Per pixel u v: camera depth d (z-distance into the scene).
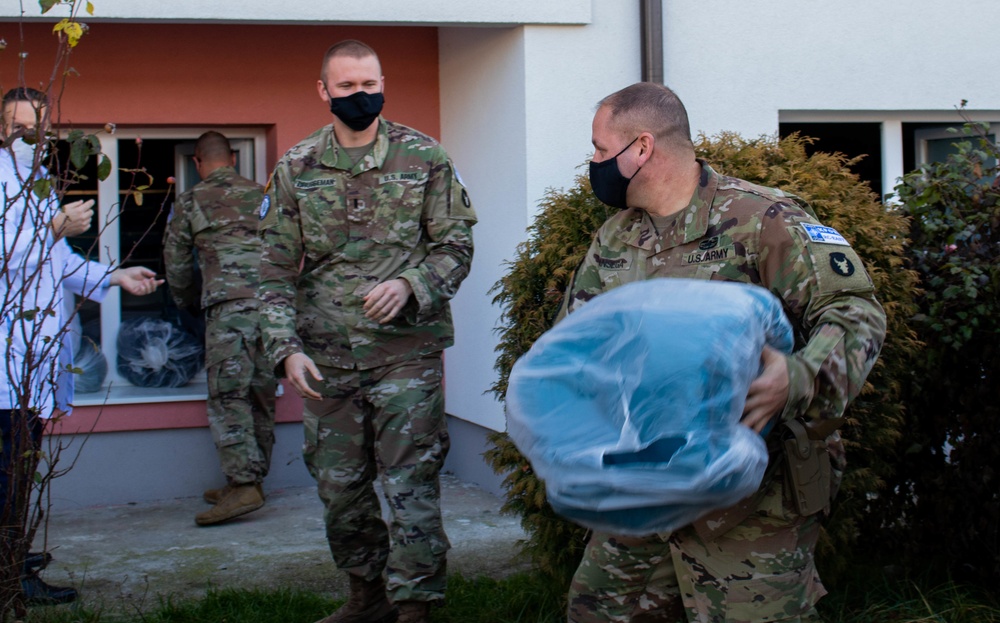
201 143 5.33
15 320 3.06
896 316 3.48
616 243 2.59
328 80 3.42
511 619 3.72
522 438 2.16
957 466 3.88
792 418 2.27
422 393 3.45
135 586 4.15
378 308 3.27
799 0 5.38
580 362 2.16
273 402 5.25
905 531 4.06
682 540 2.40
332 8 4.77
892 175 5.70
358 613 3.70
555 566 3.56
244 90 5.63
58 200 3.27
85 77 5.39
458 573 4.21
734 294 2.14
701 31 5.24
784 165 3.56
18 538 3.12
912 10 5.55
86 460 5.45
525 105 4.97
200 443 5.65
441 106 5.99
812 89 5.43
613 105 2.49
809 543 2.39
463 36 5.60
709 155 3.57
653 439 1.99
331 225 3.46
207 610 3.86
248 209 5.24
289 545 4.71
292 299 3.50
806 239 2.30
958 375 3.85
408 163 3.49
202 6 4.65
